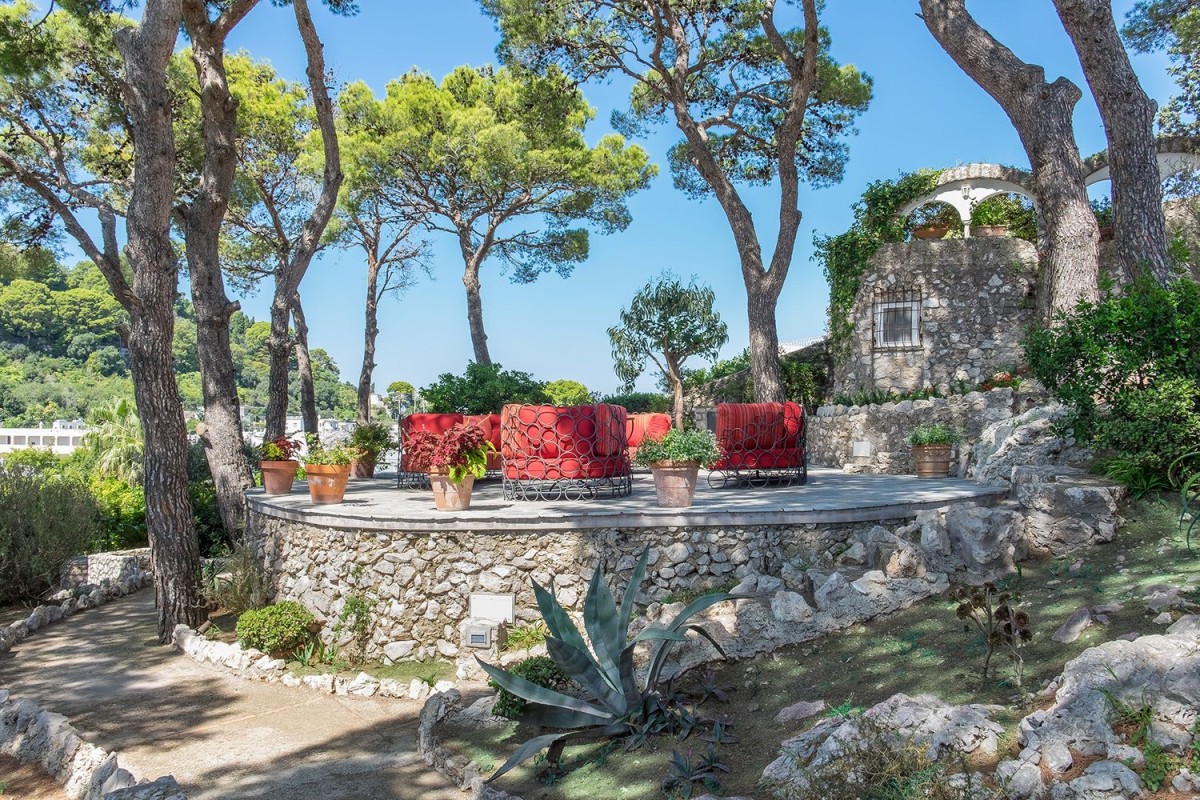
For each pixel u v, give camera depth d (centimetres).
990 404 1124
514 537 712
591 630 493
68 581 1156
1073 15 880
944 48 1024
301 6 1165
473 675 671
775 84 1653
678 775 398
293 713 643
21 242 1452
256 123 1803
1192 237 1298
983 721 354
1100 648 365
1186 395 603
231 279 2269
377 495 1002
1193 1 1702
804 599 604
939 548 618
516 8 1483
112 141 1457
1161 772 300
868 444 1255
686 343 1725
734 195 1469
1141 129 867
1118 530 593
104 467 1802
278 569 894
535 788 437
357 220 2244
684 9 1527
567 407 856
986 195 1638
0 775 593
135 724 629
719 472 1077
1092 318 676
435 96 1988
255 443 2084
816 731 397
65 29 1241
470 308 2142
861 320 1501
